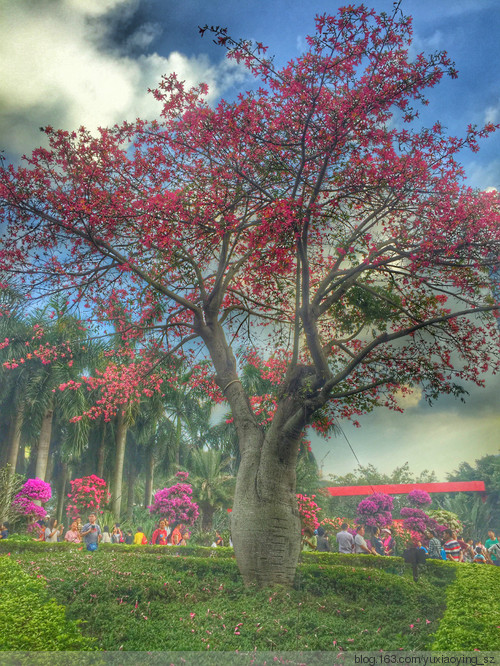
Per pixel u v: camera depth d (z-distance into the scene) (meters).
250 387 14.95
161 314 10.99
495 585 6.66
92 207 8.91
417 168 7.96
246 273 10.73
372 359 8.95
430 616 6.40
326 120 7.50
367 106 7.33
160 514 21.67
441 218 7.93
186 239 9.20
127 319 11.02
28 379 21.34
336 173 8.05
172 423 29.50
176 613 6.18
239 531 7.78
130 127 9.59
